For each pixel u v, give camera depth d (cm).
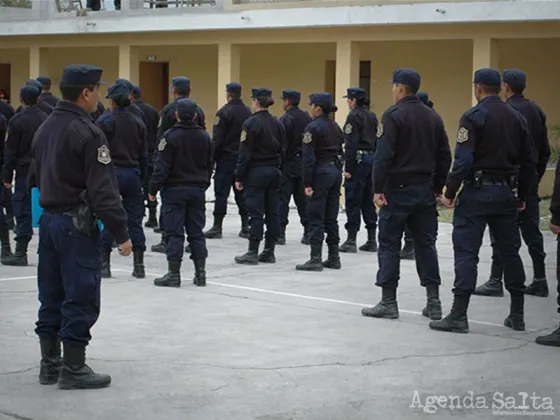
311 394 640
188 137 1006
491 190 809
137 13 2297
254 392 643
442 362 727
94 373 655
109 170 626
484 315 904
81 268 626
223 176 1403
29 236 1155
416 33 1912
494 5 1775
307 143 1120
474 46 1853
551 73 1984
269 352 750
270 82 2362
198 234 1039
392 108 852
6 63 2809
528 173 835
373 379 679
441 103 2116
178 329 827
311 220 1145
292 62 2323
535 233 992
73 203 625
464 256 823
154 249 1292
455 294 827
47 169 626
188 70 2495
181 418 587
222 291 1011
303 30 2055
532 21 1761
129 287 1023
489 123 799
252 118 1163
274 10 2039
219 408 607
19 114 1122
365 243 1340
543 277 1003
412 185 859
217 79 2441
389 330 834
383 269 881
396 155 855
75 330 634
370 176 1291
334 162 1138
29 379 668
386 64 2181
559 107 1983
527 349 772
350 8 1938
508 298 990
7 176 1126
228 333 815
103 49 2616
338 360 728
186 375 681
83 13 2373
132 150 1058
